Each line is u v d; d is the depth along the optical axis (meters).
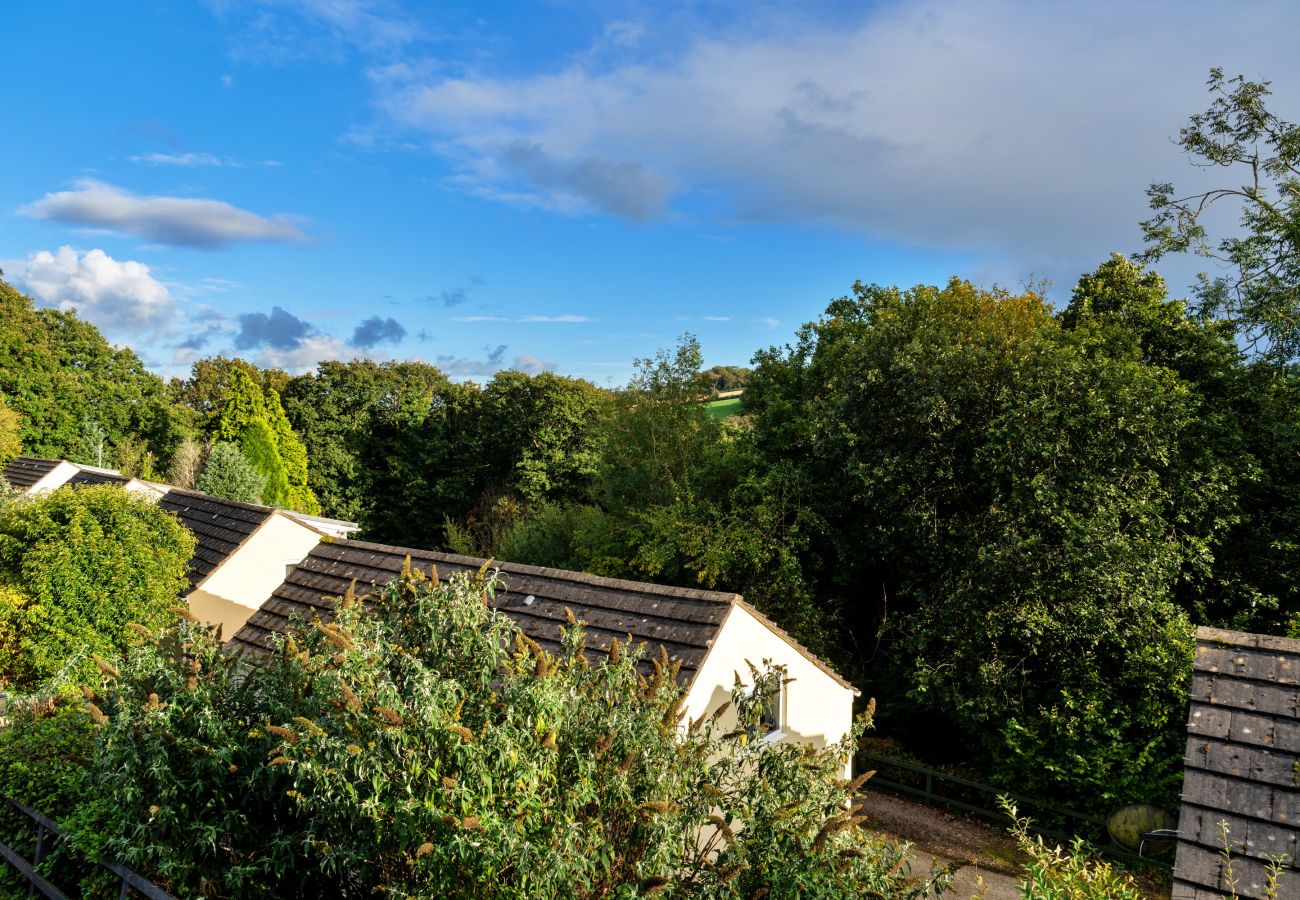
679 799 5.85
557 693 5.43
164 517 14.78
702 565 19.17
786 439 21.52
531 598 11.03
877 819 14.77
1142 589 14.04
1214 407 17.59
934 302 19.00
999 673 14.95
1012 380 16.44
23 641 12.26
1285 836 6.09
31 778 7.25
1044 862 5.25
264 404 45.09
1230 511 15.59
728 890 5.41
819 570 20.08
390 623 6.20
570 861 4.77
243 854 5.79
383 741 4.95
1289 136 18.53
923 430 17.09
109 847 6.09
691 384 24.19
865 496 17.61
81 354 44.84
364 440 49.12
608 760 5.62
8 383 39.97
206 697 6.03
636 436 24.20
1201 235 19.83
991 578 15.20
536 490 40.94
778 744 6.77
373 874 5.34
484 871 4.69
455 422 49.59
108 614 12.92
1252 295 18.42
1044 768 14.38
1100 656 14.78
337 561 13.16
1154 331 19.61
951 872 5.89
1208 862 6.15
